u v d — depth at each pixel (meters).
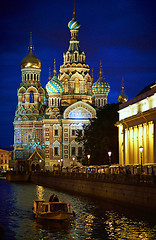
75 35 179.00
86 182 78.69
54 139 166.25
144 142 78.19
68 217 49.72
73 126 165.88
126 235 42.41
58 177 102.44
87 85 175.25
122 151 92.00
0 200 73.69
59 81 168.62
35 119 178.25
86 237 42.25
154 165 68.62
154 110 70.56
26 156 168.62
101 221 49.41
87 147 112.06
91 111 165.75
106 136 104.56
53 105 168.38
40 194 85.81
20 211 59.16
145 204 51.78
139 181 53.91
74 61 176.00
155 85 73.00
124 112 93.94
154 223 46.94
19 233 44.50
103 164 104.69
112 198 64.00
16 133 179.12
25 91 181.75
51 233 44.25
